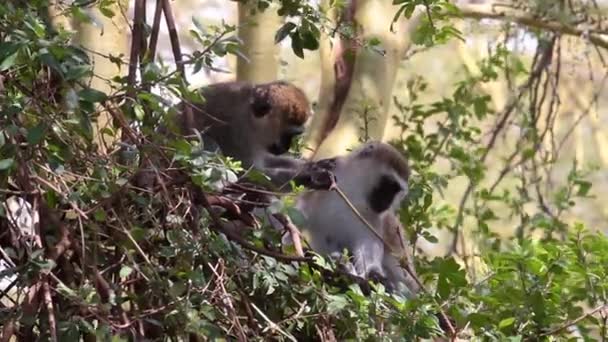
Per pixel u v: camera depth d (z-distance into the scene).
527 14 15.97
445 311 8.72
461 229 14.44
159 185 7.88
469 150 14.93
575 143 23.75
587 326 9.98
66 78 7.30
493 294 9.06
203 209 8.16
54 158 7.74
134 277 7.95
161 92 7.88
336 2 10.02
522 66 16.34
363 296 8.34
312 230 11.71
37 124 7.50
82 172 7.88
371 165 11.77
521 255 9.20
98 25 7.91
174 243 7.82
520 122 16.06
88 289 7.43
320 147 13.38
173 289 7.59
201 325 7.54
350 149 12.27
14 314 7.39
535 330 9.06
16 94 7.68
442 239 16.48
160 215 8.02
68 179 7.87
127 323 7.51
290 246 8.73
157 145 7.72
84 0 8.21
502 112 17.95
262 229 8.48
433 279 10.51
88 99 7.38
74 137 7.81
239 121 12.52
